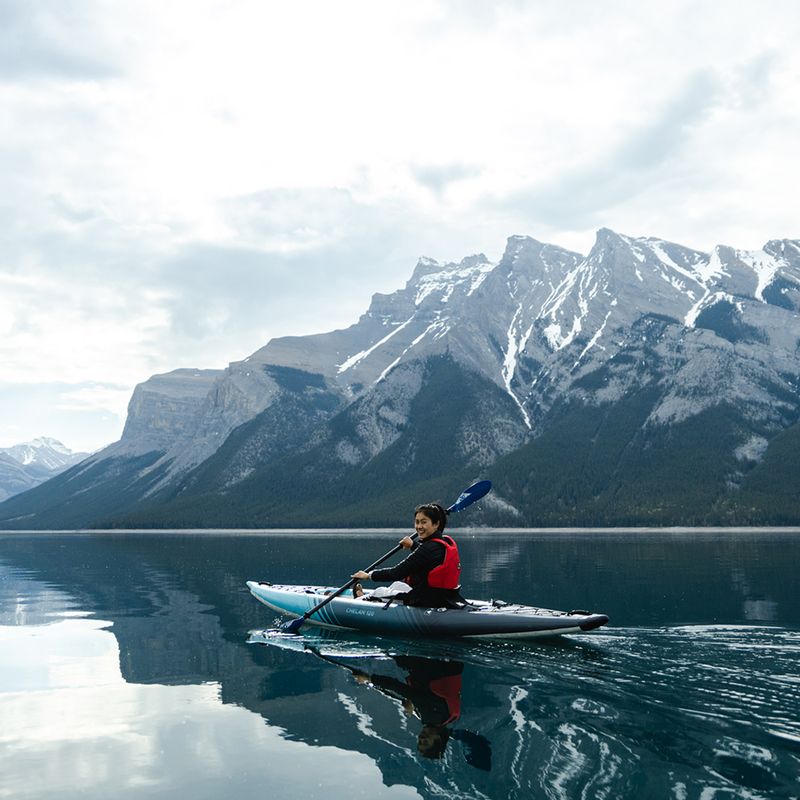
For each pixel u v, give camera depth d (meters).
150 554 47.75
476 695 7.31
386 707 7.00
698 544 55.28
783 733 5.93
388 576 11.31
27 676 9.12
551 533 122.44
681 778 5.01
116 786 5.25
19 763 5.79
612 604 15.17
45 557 45.44
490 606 11.19
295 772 5.36
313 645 10.80
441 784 5.01
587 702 6.90
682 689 7.32
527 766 5.27
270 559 38.06
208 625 13.45
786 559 32.56
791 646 9.54
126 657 10.31
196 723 6.73
